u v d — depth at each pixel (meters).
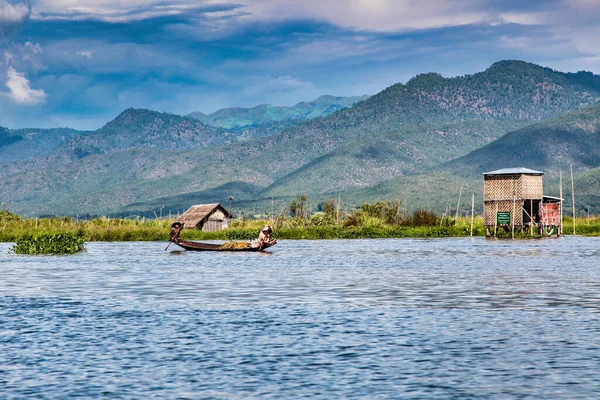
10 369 38.50
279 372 37.75
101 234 187.12
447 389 34.53
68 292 71.31
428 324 51.16
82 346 44.16
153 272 93.38
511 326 50.25
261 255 127.25
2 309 59.56
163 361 40.19
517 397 33.25
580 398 33.06
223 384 35.53
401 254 127.94
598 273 89.56
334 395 33.69
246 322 52.31
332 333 47.91
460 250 138.38
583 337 46.16
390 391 34.28
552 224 191.25
